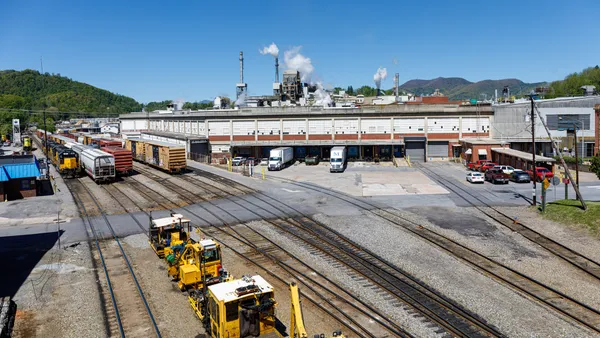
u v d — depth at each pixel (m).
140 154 71.44
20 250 28.14
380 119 73.75
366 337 16.44
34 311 19.27
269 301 15.36
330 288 21.17
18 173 44.62
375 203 40.59
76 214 37.78
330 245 28.27
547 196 41.34
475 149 62.59
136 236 30.83
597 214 31.17
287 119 76.69
